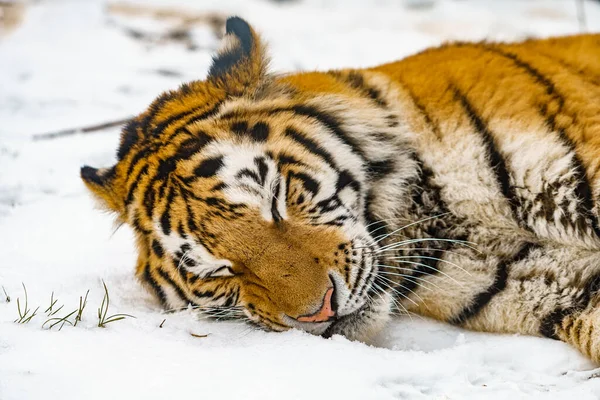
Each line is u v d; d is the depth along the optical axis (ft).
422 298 25.03
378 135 25.48
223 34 26.61
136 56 64.28
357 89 26.48
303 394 18.12
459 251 24.81
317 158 23.90
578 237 23.35
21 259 28.96
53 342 20.22
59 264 28.58
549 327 23.06
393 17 78.59
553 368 21.42
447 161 24.82
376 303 23.25
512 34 70.49
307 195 23.35
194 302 23.81
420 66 27.02
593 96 24.34
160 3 76.59
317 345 20.76
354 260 22.84
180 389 18.16
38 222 33.96
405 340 23.76
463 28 73.77
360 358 20.10
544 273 23.57
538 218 23.73
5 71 59.41
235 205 22.44
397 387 19.06
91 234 32.89
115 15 72.49
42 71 59.82
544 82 24.97
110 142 44.32
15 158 41.55
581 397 18.79
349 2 85.46
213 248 22.45
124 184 25.76
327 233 22.98
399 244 25.12
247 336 22.27
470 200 24.54
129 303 24.81
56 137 45.55
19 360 19.13
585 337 21.70
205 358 19.88
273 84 25.26
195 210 22.76
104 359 19.48
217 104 24.76
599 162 22.70
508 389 19.38
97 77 58.29
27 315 22.33
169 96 26.58
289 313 21.58
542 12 81.05
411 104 25.75
